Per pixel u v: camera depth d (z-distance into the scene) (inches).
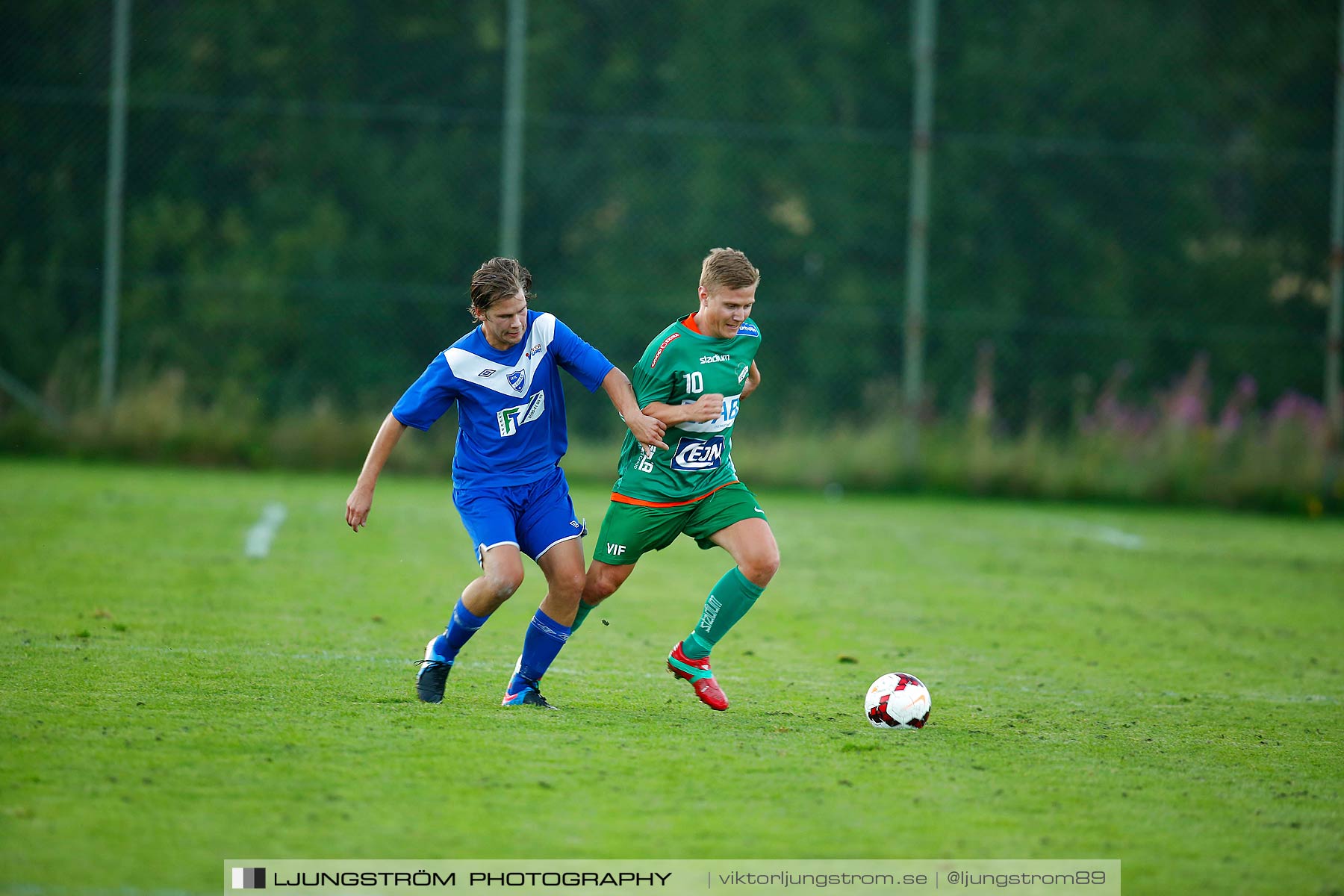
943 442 2218.3
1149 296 2827.3
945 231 2871.6
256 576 1164.5
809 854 504.7
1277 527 1923.0
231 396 2285.9
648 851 502.0
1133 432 2233.0
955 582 1309.1
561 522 740.7
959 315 2827.3
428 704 716.7
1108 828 546.0
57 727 634.2
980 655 956.6
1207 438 2215.8
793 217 2896.2
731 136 2797.7
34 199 2474.2
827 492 2167.8
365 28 2719.0
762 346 2748.5
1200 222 2851.9
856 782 597.6
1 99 2406.5
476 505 733.9
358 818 524.1
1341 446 2142.0
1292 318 2800.2
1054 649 991.0
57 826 502.3
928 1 2137.1
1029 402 2829.7
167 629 907.4
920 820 547.2
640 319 2770.7
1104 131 2874.0
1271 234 2827.3
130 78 2573.8
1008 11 2874.0
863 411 2689.5
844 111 2888.8
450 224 2748.5
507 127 2126.0
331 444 2181.3
